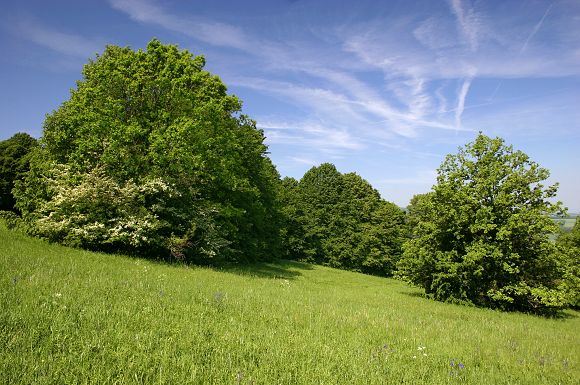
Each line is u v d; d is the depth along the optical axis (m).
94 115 20.50
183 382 4.56
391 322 11.49
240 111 30.83
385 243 63.31
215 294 10.73
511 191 25.19
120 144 20.86
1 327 5.31
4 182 52.53
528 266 24.92
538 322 19.16
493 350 9.46
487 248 23.89
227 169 25.66
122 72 23.16
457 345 9.32
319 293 18.52
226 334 6.88
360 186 70.00
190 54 27.47
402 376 6.04
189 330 6.75
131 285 10.41
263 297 12.77
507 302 24.62
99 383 4.23
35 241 18.16
